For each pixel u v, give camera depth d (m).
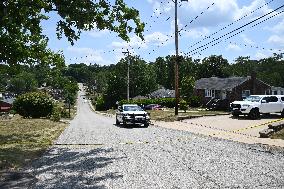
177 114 35.09
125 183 9.18
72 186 8.92
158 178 9.69
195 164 11.52
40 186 8.95
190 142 16.95
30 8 14.91
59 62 21.55
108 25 15.48
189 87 61.12
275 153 13.55
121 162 11.95
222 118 30.42
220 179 9.52
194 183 9.13
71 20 14.84
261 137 18.42
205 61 131.25
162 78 163.25
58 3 14.29
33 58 19.72
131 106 29.00
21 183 9.26
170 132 21.97
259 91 54.62
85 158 12.76
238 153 13.62
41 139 18.17
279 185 8.88
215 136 19.20
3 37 16.41
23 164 11.66
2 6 13.67
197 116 32.97
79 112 105.12
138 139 18.33
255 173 10.20
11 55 16.83
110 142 17.17
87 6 14.58
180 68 144.62
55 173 10.38
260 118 28.77
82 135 20.52
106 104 108.19
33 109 37.06
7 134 19.95
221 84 57.59
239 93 53.19
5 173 10.32
